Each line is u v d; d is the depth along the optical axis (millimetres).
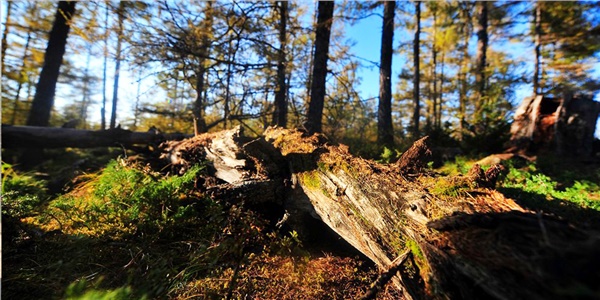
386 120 9062
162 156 6004
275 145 3729
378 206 2287
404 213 2098
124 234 3020
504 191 3508
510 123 7332
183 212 3100
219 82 8133
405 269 1872
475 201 1949
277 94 9062
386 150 4918
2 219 2811
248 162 3590
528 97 7246
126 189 3590
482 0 10695
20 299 2027
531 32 9703
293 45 9266
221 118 9633
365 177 2594
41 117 8945
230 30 7801
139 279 2238
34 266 2438
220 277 2449
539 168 5055
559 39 8633
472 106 11602
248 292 2330
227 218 3018
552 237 1285
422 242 1776
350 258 2977
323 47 7602
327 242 3365
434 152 6707
